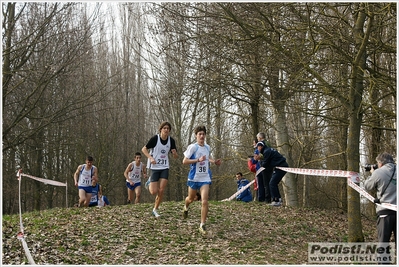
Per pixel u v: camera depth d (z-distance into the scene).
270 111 17.31
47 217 9.72
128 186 13.48
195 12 9.49
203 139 8.32
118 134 28.58
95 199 12.97
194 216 9.81
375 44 8.80
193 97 11.90
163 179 9.20
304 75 9.48
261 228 9.23
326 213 11.66
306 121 17.97
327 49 10.04
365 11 7.62
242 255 7.23
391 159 6.42
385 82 8.15
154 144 9.16
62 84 21.03
